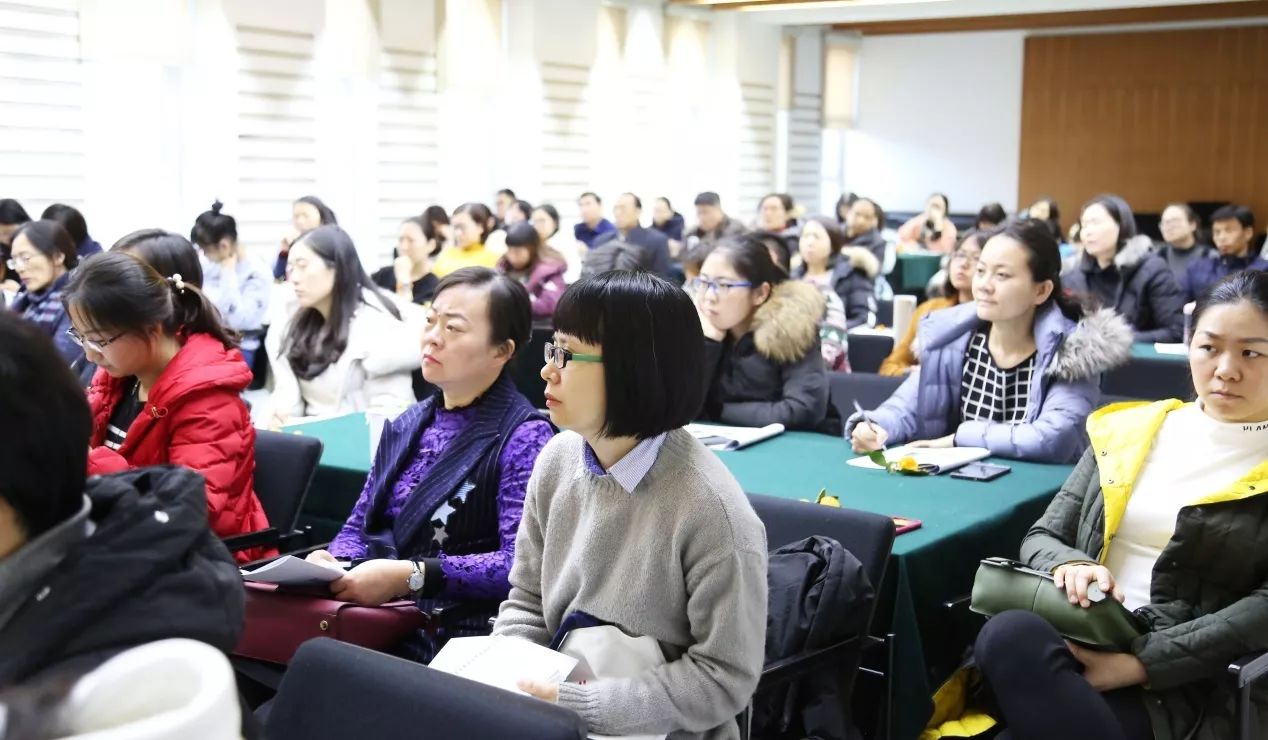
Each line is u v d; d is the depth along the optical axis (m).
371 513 2.49
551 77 10.25
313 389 3.93
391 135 8.89
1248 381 2.21
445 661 1.73
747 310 3.66
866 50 15.70
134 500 0.96
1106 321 3.15
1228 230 7.35
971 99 15.33
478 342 2.40
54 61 6.45
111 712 0.84
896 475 3.04
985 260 3.20
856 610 2.09
